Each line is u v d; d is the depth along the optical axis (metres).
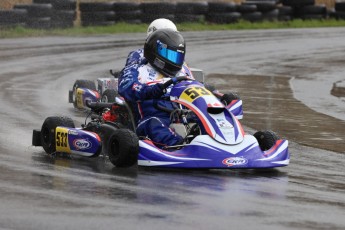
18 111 41.88
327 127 39.50
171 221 19.56
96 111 31.88
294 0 119.19
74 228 18.64
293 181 25.81
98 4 98.19
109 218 19.64
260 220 20.06
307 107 47.34
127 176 25.28
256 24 112.00
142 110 28.56
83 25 98.12
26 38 86.56
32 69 63.34
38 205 20.84
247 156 26.19
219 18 108.81
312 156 31.41
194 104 27.02
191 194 22.84
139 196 22.30
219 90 54.94
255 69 69.31
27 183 23.78
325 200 22.88
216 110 26.94
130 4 100.56
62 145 28.69
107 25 98.56
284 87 57.84
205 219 19.91
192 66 69.88
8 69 62.72
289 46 89.31
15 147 31.09
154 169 26.72
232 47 86.31
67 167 26.80
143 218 19.77
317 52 84.56
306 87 58.50
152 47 28.95
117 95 39.66
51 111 42.66
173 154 25.97
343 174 27.66
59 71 62.88
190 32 100.00
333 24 118.62
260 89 56.12
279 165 26.86
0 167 26.53
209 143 25.98
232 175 26.33
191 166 25.69
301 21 118.12
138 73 29.02
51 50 76.81
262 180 25.69
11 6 98.56
